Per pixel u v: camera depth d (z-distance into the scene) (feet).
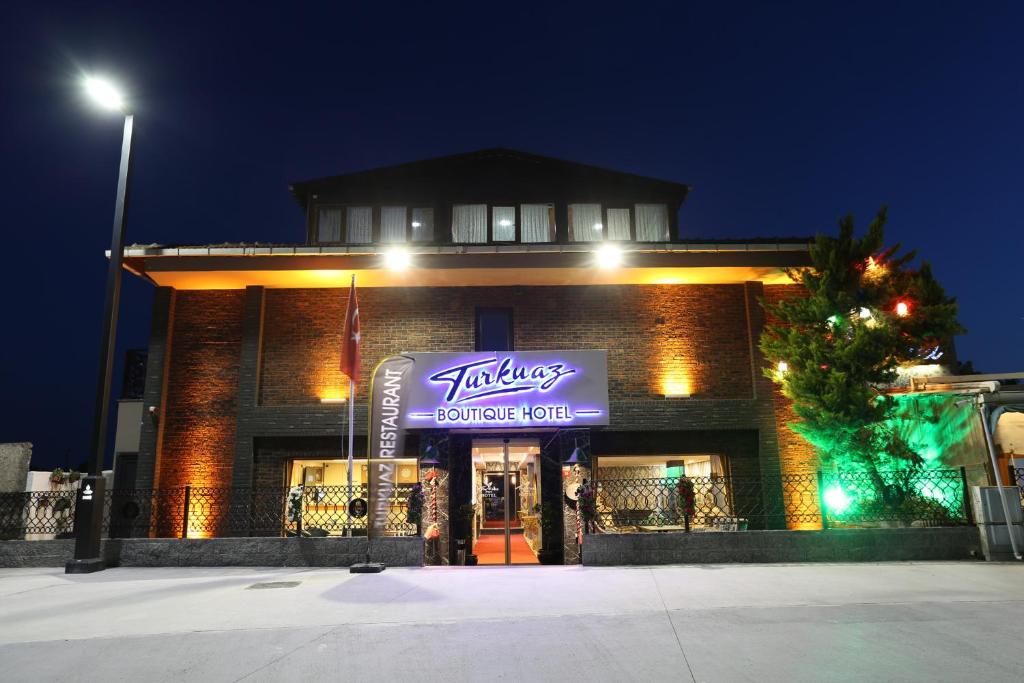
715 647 19.76
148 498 44.09
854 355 39.58
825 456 46.39
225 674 17.87
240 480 46.73
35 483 52.60
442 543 43.88
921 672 17.43
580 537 40.63
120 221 40.09
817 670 17.62
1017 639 20.33
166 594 29.55
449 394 44.62
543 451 46.93
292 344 49.44
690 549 36.86
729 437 48.39
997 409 40.55
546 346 49.34
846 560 36.83
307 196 56.70
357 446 47.73
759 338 49.14
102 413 38.50
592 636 21.01
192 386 49.06
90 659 19.35
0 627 23.44
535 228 55.83
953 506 39.06
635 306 50.26
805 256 46.96
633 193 56.85
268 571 36.45
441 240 55.16
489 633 21.47
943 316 40.24
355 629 22.17
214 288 50.49
